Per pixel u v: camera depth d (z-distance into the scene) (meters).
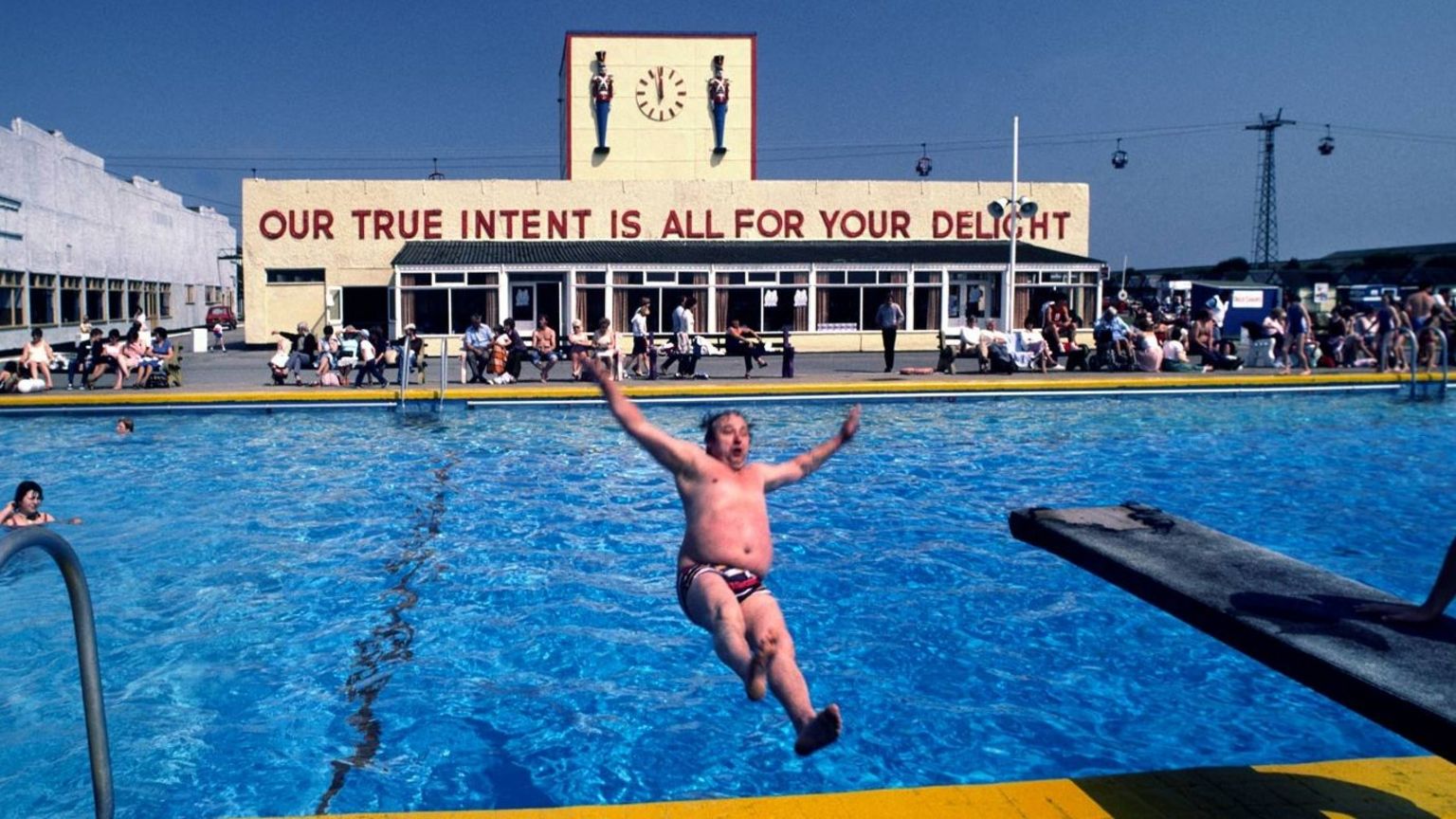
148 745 5.47
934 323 32.09
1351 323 23.95
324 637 7.07
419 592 8.03
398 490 11.63
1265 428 16.06
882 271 31.56
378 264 32.44
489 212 32.62
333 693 6.16
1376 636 3.98
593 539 9.57
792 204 33.47
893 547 9.22
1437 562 8.67
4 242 31.41
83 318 39.44
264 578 8.36
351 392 18.39
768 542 4.73
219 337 33.25
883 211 33.81
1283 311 23.64
